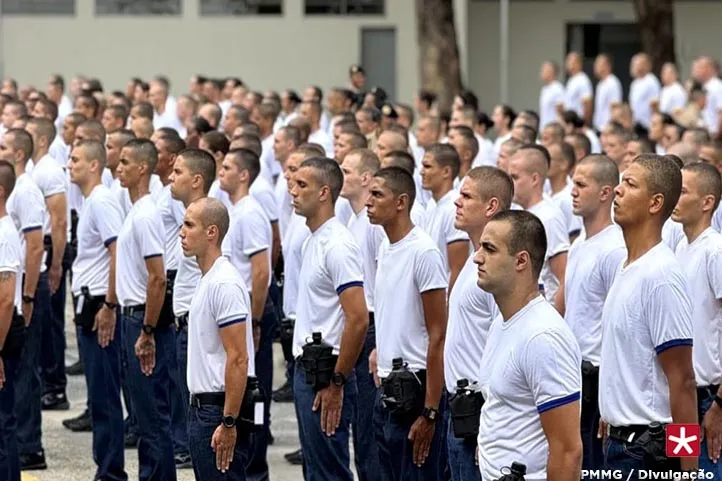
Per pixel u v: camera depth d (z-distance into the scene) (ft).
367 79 135.33
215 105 64.44
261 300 40.65
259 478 38.65
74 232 53.98
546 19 145.18
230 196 40.96
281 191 49.85
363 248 36.78
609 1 144.77
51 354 49.55
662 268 25.81
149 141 38.86
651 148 49.70
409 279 31.42
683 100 92.68
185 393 36.52
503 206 29.73
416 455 31.30
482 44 145.38
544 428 23.36
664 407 25.90
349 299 32.37
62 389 50.03
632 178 26.20
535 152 38.27
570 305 31.89
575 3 144.87
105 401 39.78
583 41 146.10
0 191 35.65
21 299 38.55
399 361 31.24
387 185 31.32
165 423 38.37
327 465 32.99
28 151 42.88
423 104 76.54
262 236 40.63
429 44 111.14
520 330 23.79
